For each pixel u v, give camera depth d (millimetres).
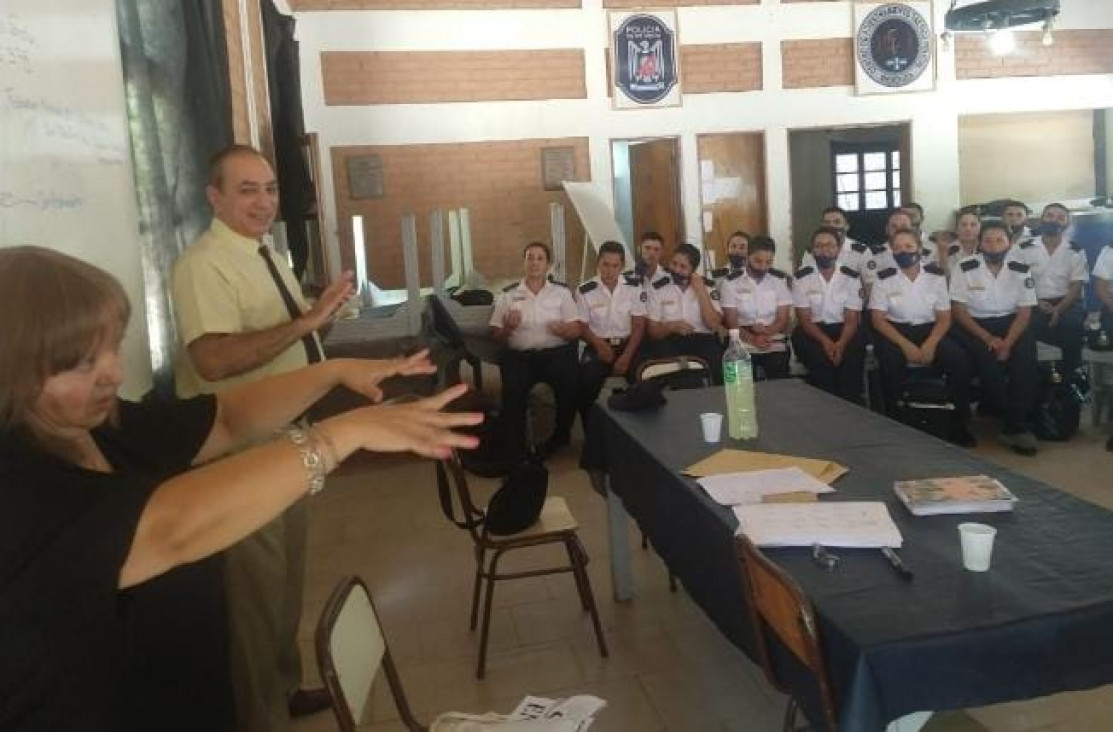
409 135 7164
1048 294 5043
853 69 7871
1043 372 4551
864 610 1481
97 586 871
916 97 7980
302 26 6891
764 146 7824
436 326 5109
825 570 1654
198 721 1180
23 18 1619
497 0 7199
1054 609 1438
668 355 4996
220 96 3365
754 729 2248
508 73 7289
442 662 2688
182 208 2863
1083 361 4895
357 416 1043
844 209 8914
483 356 5156
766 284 5082
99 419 991
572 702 1754
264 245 2301
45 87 1716
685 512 2152
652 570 3258
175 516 910
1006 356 4473
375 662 1572
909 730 1506
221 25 3490
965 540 1597
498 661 2676
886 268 4820
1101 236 6289
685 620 2859
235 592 1911
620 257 5176
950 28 7188
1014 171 8453
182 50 2869
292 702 2373
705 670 2549
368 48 7016
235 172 2141
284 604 2264
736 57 7699
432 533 3773
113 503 889
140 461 1243
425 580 3297
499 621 2930
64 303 897
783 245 7973
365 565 3469
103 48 2105
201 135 3033
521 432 4859
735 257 5641
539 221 7496
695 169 7742
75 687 919
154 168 2514
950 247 5477
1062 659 1427
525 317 4977
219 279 2127
